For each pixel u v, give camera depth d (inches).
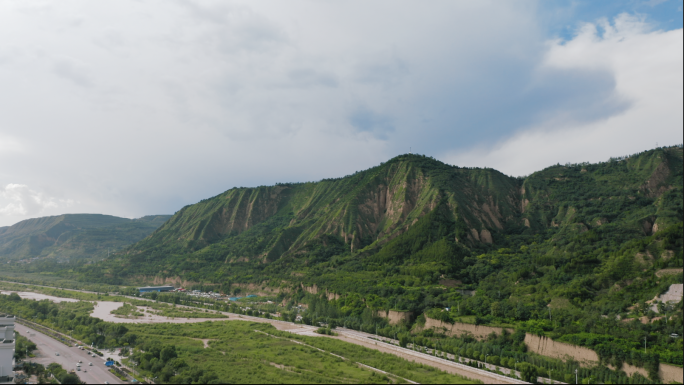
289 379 6466.5
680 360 6112.2
